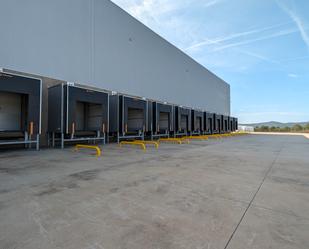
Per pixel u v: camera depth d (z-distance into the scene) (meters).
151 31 14.45
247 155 6.41
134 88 12.88
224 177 3.60
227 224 1.85
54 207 2.23
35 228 1.75
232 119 26.92
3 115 7.93
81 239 1.58
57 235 1.64
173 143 11.06
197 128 17.72
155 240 1.58
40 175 3.68
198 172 3.98
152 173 3.88
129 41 12.57
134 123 12.83
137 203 2.36
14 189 2.85
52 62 8.71
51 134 8.77
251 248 1.47
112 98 10.95
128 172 3.96
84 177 3.55
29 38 7.98
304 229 1.77
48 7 8.59
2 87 6.31
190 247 1.48
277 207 2.26
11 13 7.48
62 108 7.84
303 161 5.30
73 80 9.48
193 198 2.54
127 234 1.67
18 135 7.23
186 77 18.80
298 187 3.02
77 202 2.38
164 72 15.73
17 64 7.62
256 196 2.62
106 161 5.20
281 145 9.97
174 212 2.12
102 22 10.91
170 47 16.50
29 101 6.97
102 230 1.73
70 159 5.48
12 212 2.08
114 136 11.01
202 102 21.91
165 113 14.89
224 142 11.79
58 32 8.94
